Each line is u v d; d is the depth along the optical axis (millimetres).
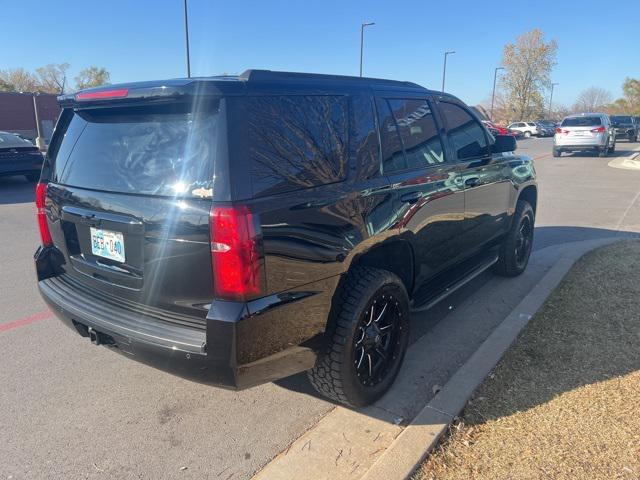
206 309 2482
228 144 2385
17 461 2754
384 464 2557
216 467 2701
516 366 3504
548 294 4715
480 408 3047
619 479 2445
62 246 3275
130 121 2824
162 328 2586
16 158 13125
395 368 3324
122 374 3650
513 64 72000
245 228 2330
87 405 3271
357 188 2977
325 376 2928
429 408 3012
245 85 2523
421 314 4578
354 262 3033
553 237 7391
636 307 4363
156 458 2777
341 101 3064
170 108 2635
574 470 2514
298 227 2568
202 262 2418
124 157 2787
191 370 2490
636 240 6676
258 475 2627
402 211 3301
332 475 2578
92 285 3074
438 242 3846
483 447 2707
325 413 3170
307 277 2623
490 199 4617
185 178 2496
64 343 4121
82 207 2963
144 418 3135
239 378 2443
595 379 3303
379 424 2990
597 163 19266
